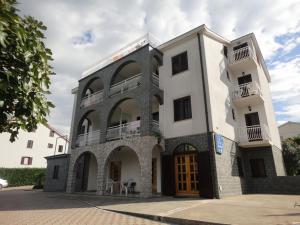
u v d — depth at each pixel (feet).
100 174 47.52
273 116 62.90
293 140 73.46
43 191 68.54
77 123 59.77
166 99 47.14
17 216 25.43
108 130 50.57
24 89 11.63
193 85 43.78
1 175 95.96
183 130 42.57
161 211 25.38
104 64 59.06
